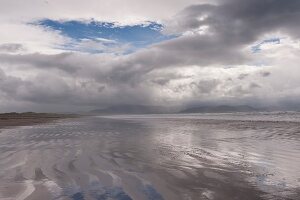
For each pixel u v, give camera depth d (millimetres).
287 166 9469
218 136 19344
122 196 6461
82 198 6328
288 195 6441
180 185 7273
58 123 37594
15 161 10531
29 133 21812
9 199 6250
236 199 6199
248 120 41188
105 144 15281
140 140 17125
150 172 8711
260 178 7910
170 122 41281
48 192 6734
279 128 25281
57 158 11109
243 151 12672
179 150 13062
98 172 8758
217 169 9062
